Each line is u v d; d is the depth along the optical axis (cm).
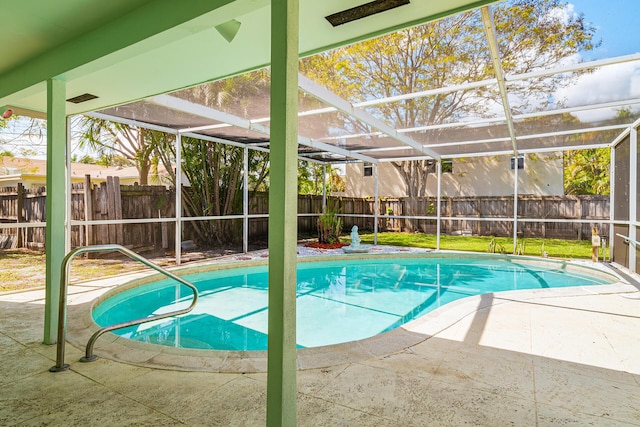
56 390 230
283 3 168
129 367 264
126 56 270
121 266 716
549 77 398
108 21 264
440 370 255
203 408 208
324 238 1063
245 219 898
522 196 1189
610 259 747
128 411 205
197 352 293
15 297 464
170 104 485
